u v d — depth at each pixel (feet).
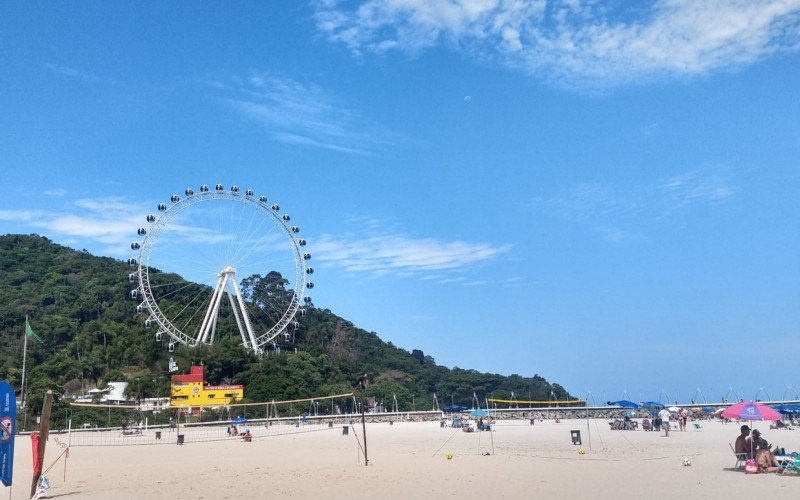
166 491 108.99
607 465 132.87
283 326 521.65
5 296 645.51
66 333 574.15
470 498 96.07
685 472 117.91
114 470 146.00
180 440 256.11
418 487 107.86
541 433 268.41
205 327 531.50
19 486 118.11
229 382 517.96
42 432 104.47
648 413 396.16
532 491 100.42
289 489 109.29
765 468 113.39
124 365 543.80
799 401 477.36
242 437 281.33
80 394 488.44
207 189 483.10
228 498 100.89
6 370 478.18
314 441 251.39
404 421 446.60
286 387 492.95
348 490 106.73
